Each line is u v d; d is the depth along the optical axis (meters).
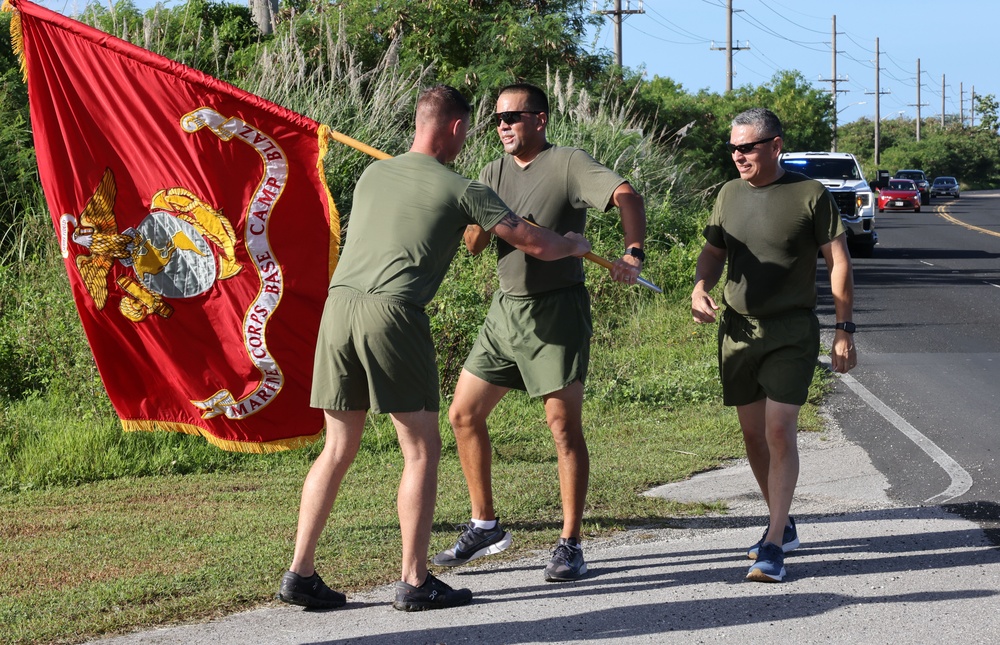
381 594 4.29
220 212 4.85
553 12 19.78
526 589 4.35
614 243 13.55
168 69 4.79
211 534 5.07
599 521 5.33
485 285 9.91
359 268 4.07
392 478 6.23
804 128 40.84
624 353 10.08
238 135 4.85
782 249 4.58
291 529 5.14
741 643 3.73
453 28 18.55
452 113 4.23
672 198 17.09
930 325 12.07
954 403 8.10
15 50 4.79
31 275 9.41
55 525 5.23
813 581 4.38
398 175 4.14
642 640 3.77
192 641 3.77
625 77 22.47
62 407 7.38
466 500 5.71
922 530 5.06
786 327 4.60
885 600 4.14
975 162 104.19
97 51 4.80
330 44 13.43
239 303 4.88
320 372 4.11
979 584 4.29
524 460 6.81
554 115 17.17
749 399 4.82
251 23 17.73
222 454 6.67
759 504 5.67
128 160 4.84
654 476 6.27
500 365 4.62
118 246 4.83
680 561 4.68
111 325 4.86
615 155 16.45
